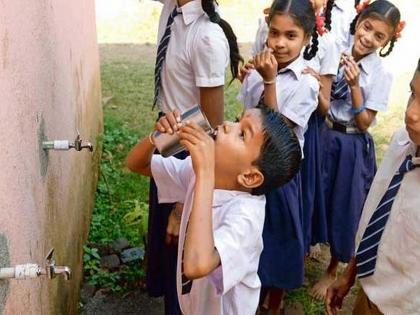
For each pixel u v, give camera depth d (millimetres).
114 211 3428
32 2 1685
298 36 2285
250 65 2518
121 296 2803
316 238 2865
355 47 2713
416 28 6410
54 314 2055
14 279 1417
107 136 4199
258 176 1463
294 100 2332
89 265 2924
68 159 2439
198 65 2113
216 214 1501
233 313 1564
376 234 1754
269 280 2539
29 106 1612
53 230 2020
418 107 1495
